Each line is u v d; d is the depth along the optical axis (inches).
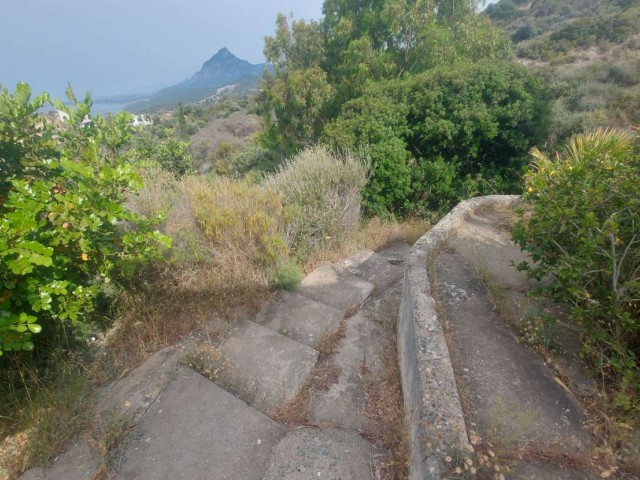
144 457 78.2
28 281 82.4
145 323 115.9
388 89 312.5
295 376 101.8
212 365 102.9
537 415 68.8
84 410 88.4
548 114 277.9
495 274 117.4
